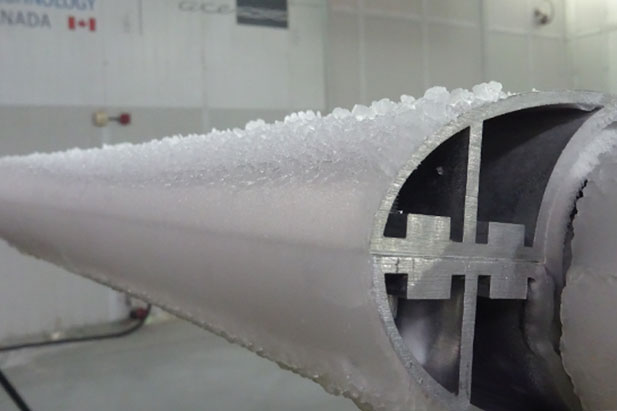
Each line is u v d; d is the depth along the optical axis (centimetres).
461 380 23
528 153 28
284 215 25
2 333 147
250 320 30
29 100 145
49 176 65
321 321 24
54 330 152
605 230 23
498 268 25
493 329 28
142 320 156
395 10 180
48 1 145
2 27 141
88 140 150
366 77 178
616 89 199
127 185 44
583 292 23
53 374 126
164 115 157
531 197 27
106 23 150
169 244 36
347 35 175
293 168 26
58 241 61
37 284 150
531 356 27
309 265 24
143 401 110
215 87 162
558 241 26
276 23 167
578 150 26
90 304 155
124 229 42
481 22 195
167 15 156
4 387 117
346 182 23
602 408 23
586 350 23
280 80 168
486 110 23
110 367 129
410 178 25
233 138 37
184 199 34
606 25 200
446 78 190
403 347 21
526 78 205
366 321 22
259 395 112
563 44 211
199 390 115
